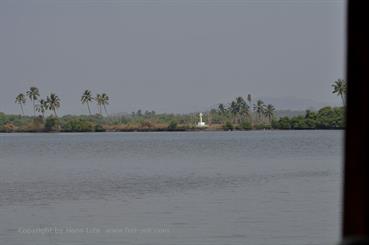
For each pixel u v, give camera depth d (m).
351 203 8.74
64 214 67.75
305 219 60.62
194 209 70.06
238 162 163.62
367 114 8.71
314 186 96.19
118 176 124.31
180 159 179.88
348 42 8.88
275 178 113.25
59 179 119.25
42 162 174.88
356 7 8.83
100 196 87.00
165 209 70.56
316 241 49.44
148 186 101.62
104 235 53.47
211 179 113.62
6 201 82.19
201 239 50.78
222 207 71.38
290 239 50.19
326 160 165.38
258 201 77.12
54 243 50.31
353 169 8.74
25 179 120.31
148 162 168.50
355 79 8.80
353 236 8.50
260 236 51.84
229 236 51.75
